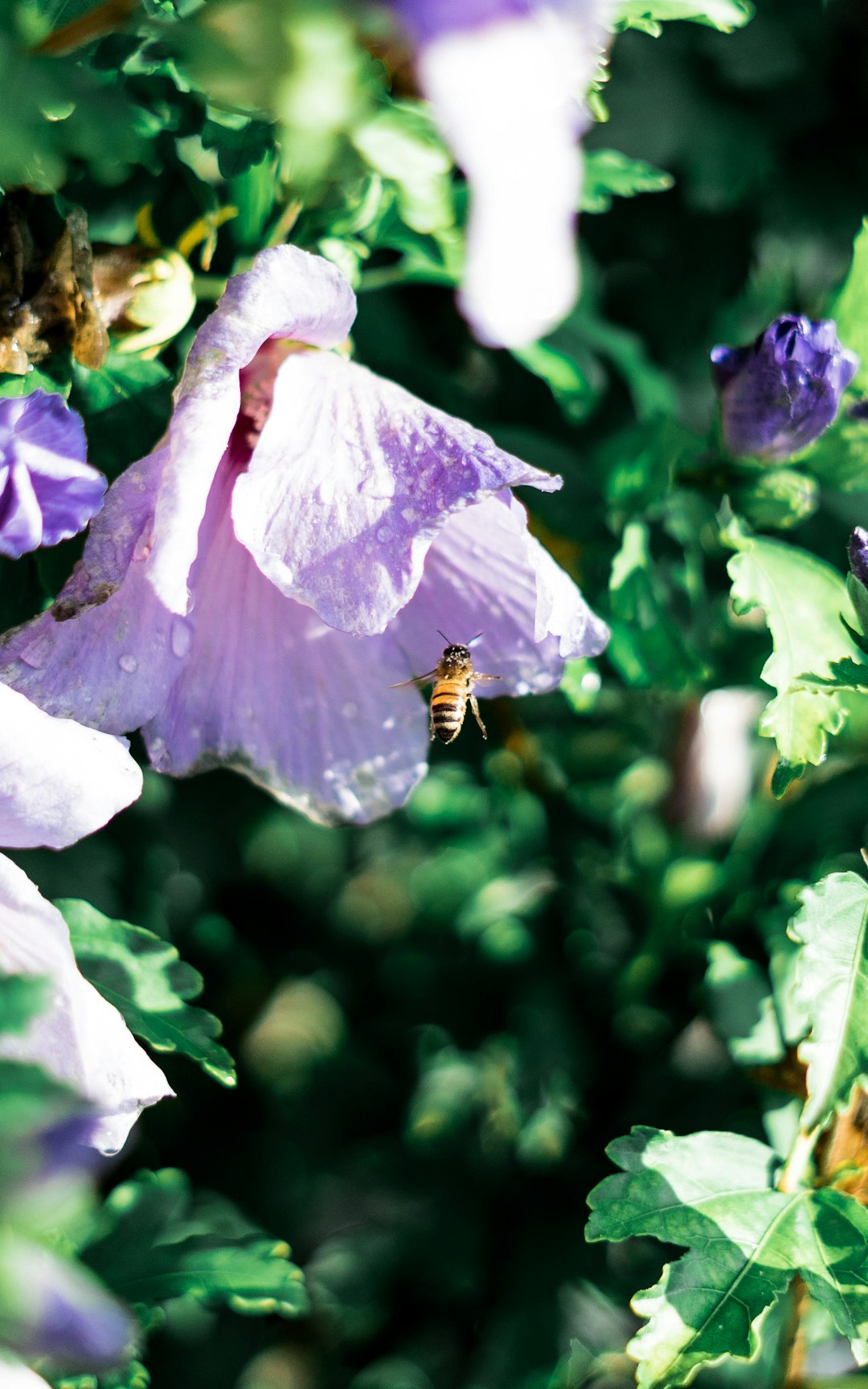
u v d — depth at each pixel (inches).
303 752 12.6
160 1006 12.1
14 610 12.4
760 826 15.9
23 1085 9.2
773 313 15.6
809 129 15.1
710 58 14.8
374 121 10.1
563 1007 16.6
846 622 12.9
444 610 12.6
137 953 12.2
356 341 14.5
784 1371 13.0
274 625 12.3
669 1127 15.5
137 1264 13.0
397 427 11.5
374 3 9.6
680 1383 11.6
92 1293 9.2
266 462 11.4
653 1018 16.1
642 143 14.9
